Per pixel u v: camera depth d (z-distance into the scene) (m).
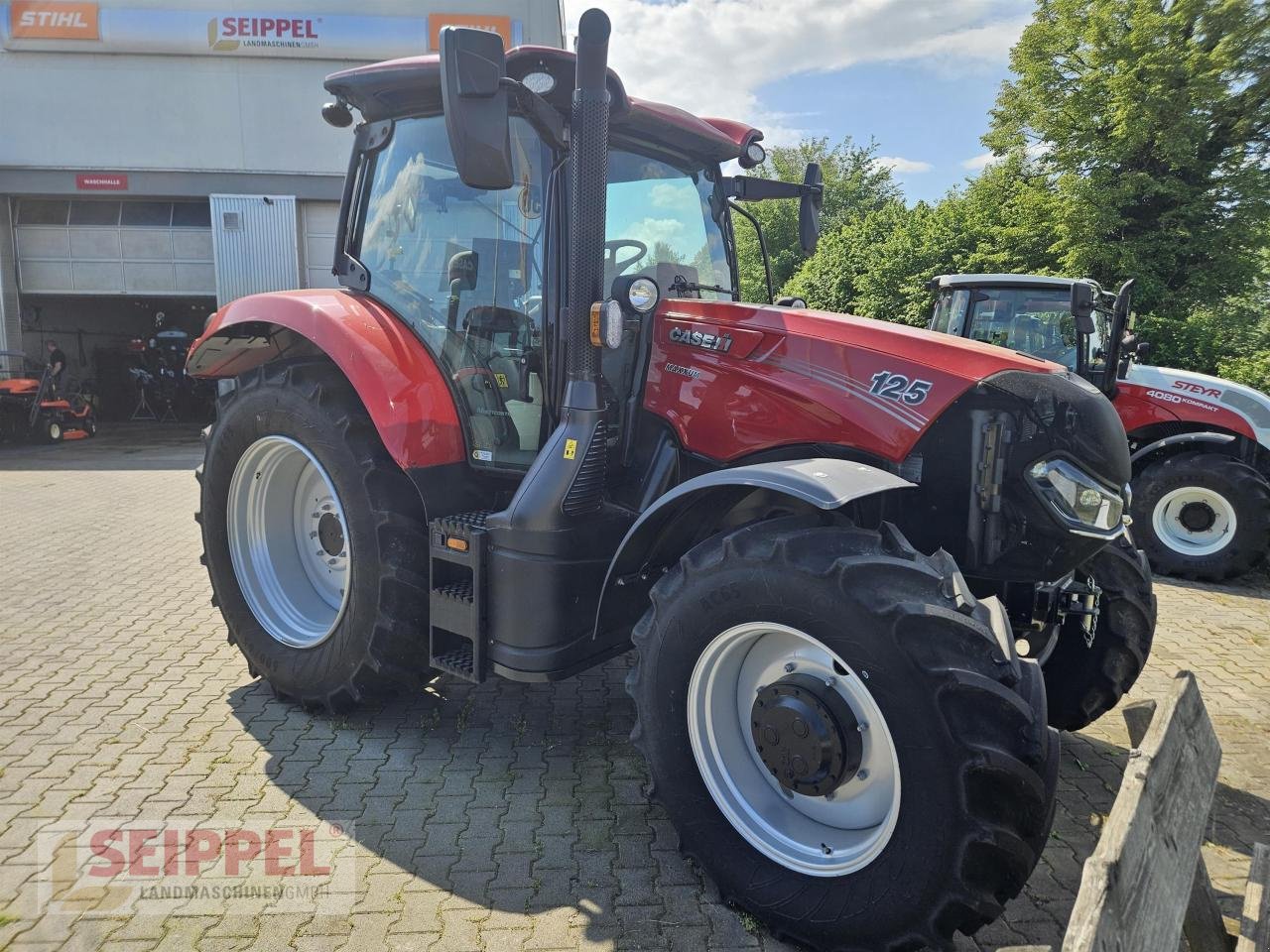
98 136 15.52
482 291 2.98
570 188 2.70
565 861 2.46
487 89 2.22
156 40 15.18
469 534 2.71
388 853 2.48
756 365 2.66
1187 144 15.25
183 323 20.55
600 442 2.65
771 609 2.08
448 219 3.04
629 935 2.16
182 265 16.33
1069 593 2.88
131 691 3.60
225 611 3.57
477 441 3.05
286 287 16.11
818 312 2.76
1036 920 2.25
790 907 2.11
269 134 15.69
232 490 3.50
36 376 16.38
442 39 2.21
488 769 2.99
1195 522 5.94
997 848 1.82
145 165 15.65
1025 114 17.36
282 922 2.19
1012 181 18.67
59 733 3.20
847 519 2.25
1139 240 15.82
